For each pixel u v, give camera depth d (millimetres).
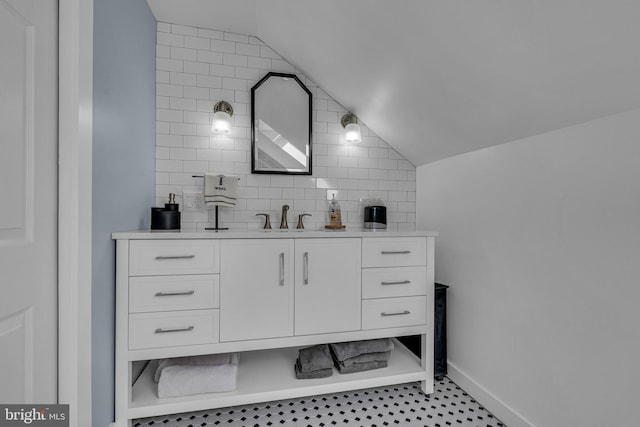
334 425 1600
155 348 1518
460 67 1456
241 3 1907
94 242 1267
